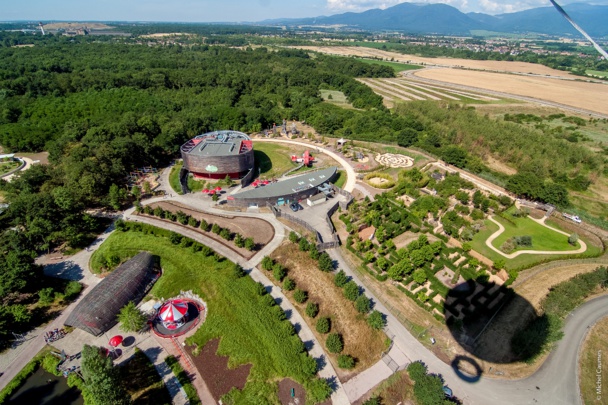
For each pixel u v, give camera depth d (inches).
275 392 2276.1
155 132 6254.9
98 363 2023.9
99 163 4650.6
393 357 2534.5
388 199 4640.8
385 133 7121.1
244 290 3073.3
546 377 2417.6
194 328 2748.5
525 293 3112.7
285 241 3750.0
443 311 2886.3
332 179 5270.7
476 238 3900.1
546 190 4574.3
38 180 4421.8
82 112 7076.8
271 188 4667.8
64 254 3560.5
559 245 3858.3
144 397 2245.3
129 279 2999.5
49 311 2878.9
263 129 7691.9
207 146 5423.2
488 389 2326.5
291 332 2674.7
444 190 4739.2
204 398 2247.8
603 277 3102.9
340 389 2314.2
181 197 4709.6
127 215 4249.5
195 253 3543.3
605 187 5226.4
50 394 2290.8
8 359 2479.1
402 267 3152.1
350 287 2935.5
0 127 6200.8
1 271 2847.0
